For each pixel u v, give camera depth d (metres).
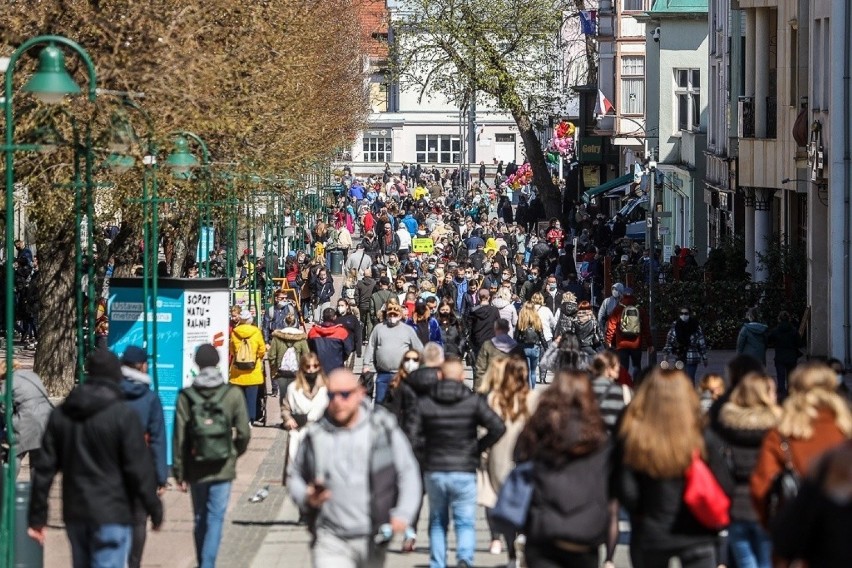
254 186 78.06
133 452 25.55
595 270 116.94
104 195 68.00
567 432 22.52
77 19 52.91
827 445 22.11
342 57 163.50
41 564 28.66
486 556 34.12
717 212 121.19
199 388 30.33
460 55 166.25
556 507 22.42
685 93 137.50
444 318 70.19
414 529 34.31
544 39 166.00
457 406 29.72
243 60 68.94
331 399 23.69
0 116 51.16
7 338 31.70
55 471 25.91
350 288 108.12
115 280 47.34
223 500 30.62
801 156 81.38
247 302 76.25
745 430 25.08
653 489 22.36
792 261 87.62
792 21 85.94
